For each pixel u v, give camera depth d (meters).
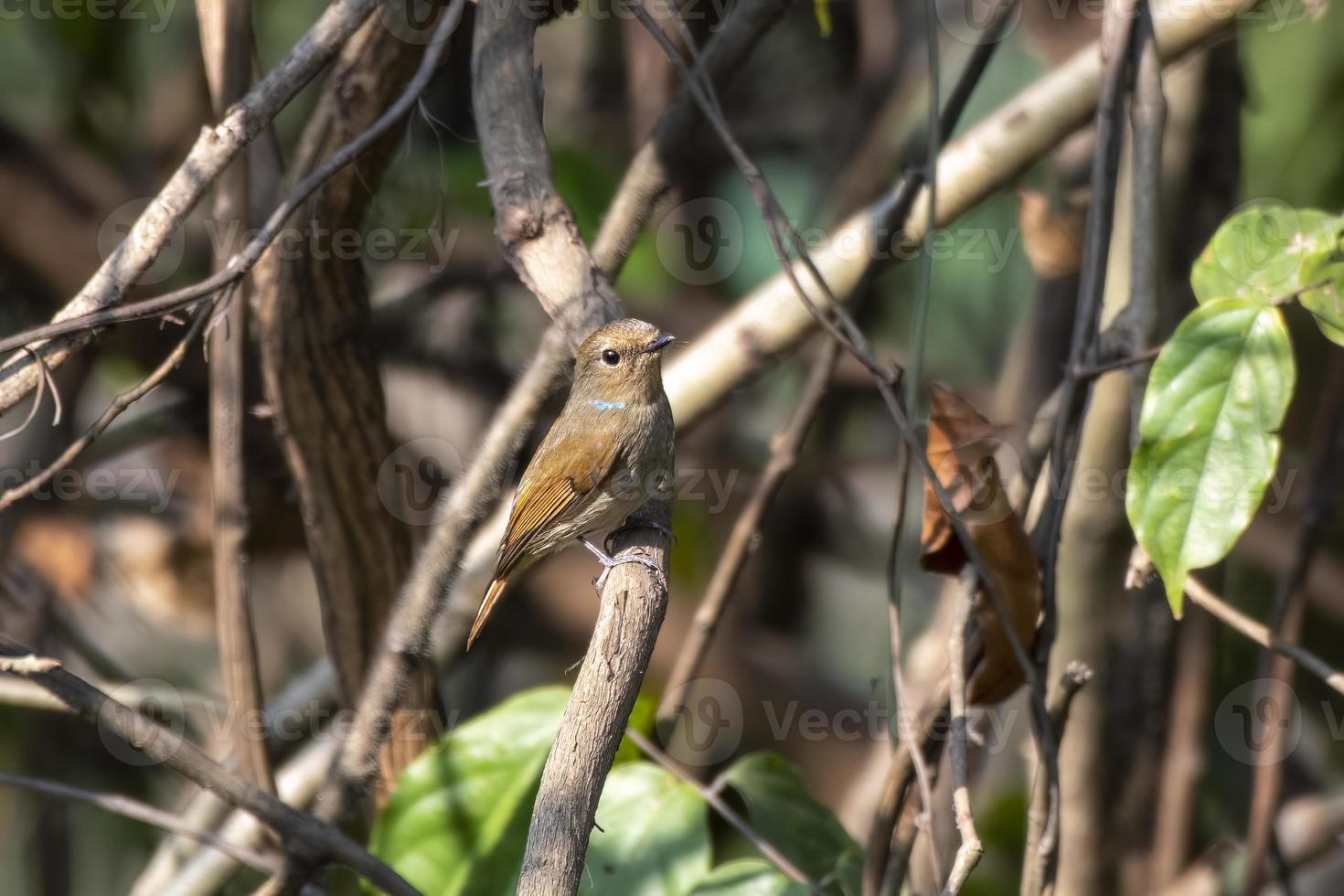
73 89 14.41
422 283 14.29
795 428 9.74
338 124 8.96
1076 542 9.80
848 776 15.09
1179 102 9.69
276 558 13.34
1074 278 11.80
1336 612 13.31
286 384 9.45
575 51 15.45
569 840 5.86
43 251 13.03
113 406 7.14
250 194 9.34
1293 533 13.14
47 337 6.91
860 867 8.77
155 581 13.55
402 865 8.60
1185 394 6.57
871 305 15.66
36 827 13.34
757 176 7.59
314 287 9.24
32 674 6.91
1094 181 7.66
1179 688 10.09
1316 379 13.30
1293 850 11.43
